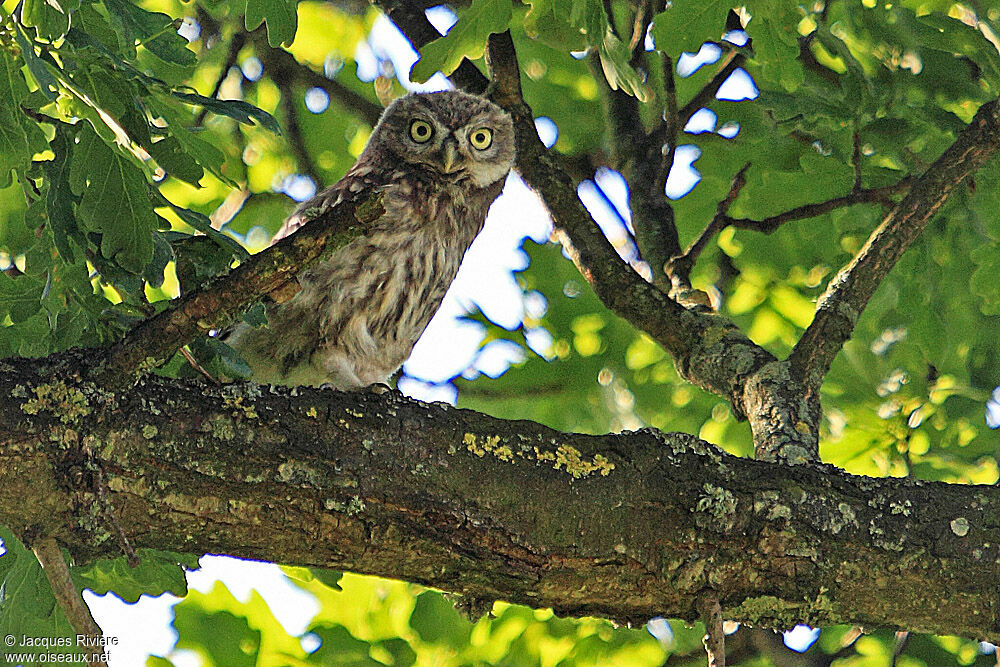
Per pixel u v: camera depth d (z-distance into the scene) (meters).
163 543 5.36
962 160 8.08
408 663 11.38
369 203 5.01
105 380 5.18
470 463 5.64
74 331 5.86
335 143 13.23
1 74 5.12
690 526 5.79
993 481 11.66
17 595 6.76
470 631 11.38
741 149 10.92
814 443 7.01
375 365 9.61
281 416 5.45
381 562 5.56
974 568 5.89
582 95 12.59
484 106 10.57
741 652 11.98
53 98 4.77
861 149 9.50
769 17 7.34
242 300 5.07
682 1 7.26
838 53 9.59
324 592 11.55
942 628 5.99
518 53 12.46
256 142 12.96
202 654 11.34
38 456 5.05
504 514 5.64
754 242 11.59
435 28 9.61
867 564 5.86
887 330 11.23
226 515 5.32
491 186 10.41
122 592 7.34
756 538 5.81
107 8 5.56
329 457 5.45
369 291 9.06
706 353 7.93
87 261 5.80
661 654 11.66
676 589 5.81
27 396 5.09
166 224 5.73
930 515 5.95
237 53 11.88
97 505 5.12
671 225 10.05
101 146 5.18
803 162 9.96
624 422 12.71
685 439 6.02
